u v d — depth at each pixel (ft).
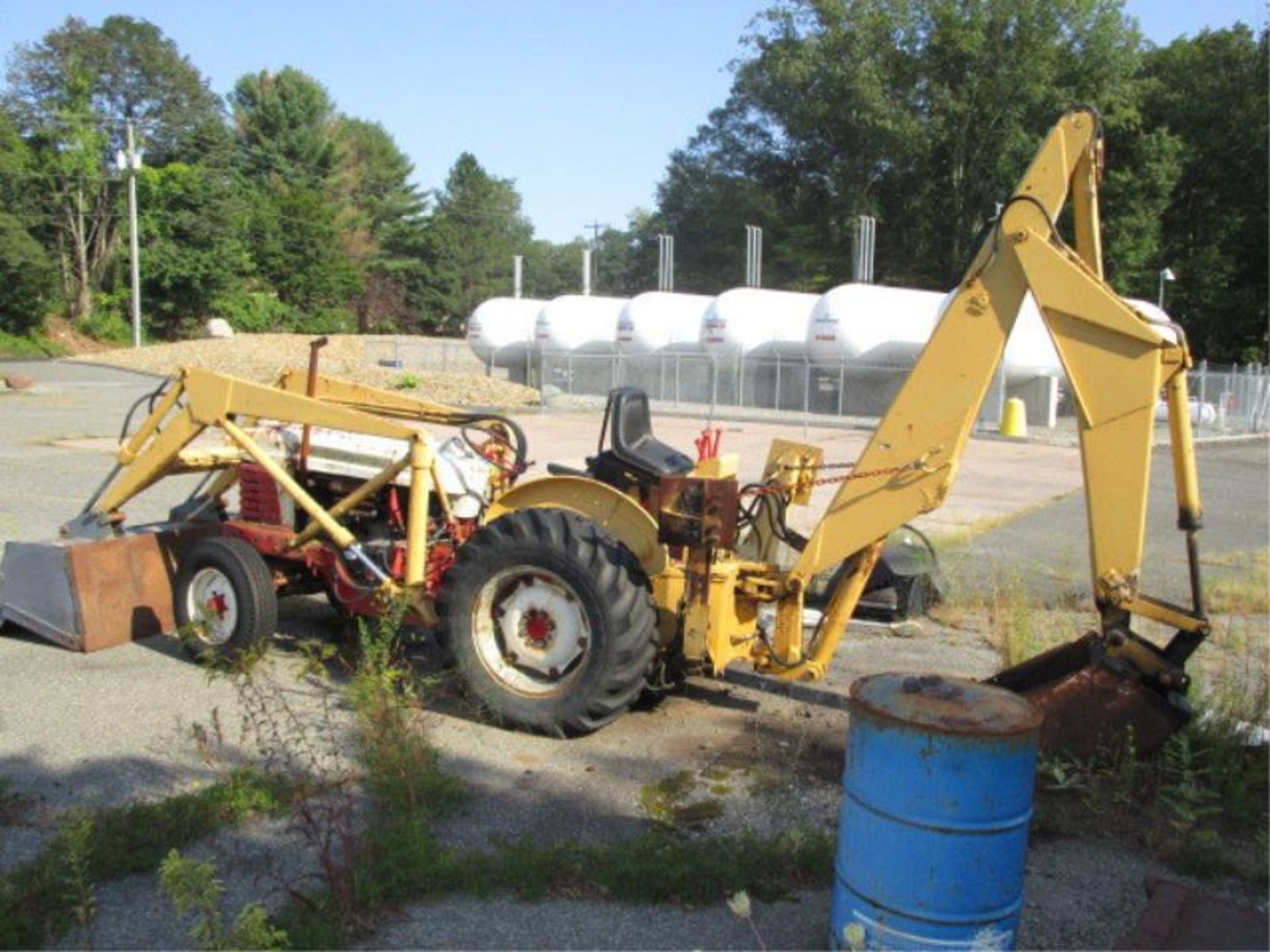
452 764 16.60
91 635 21.98
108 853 13.00
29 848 13.50
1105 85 152.66
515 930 12.01
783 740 17.95
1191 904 12.17
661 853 13.26
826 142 176.86
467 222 289.12
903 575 24.99
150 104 220.43
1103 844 14.40
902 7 159.53
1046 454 65.46
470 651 18.19
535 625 17.99
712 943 11.85
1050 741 15.71
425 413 23.21
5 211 173.88
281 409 20.89
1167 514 44.06
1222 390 91.61
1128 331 14.64
